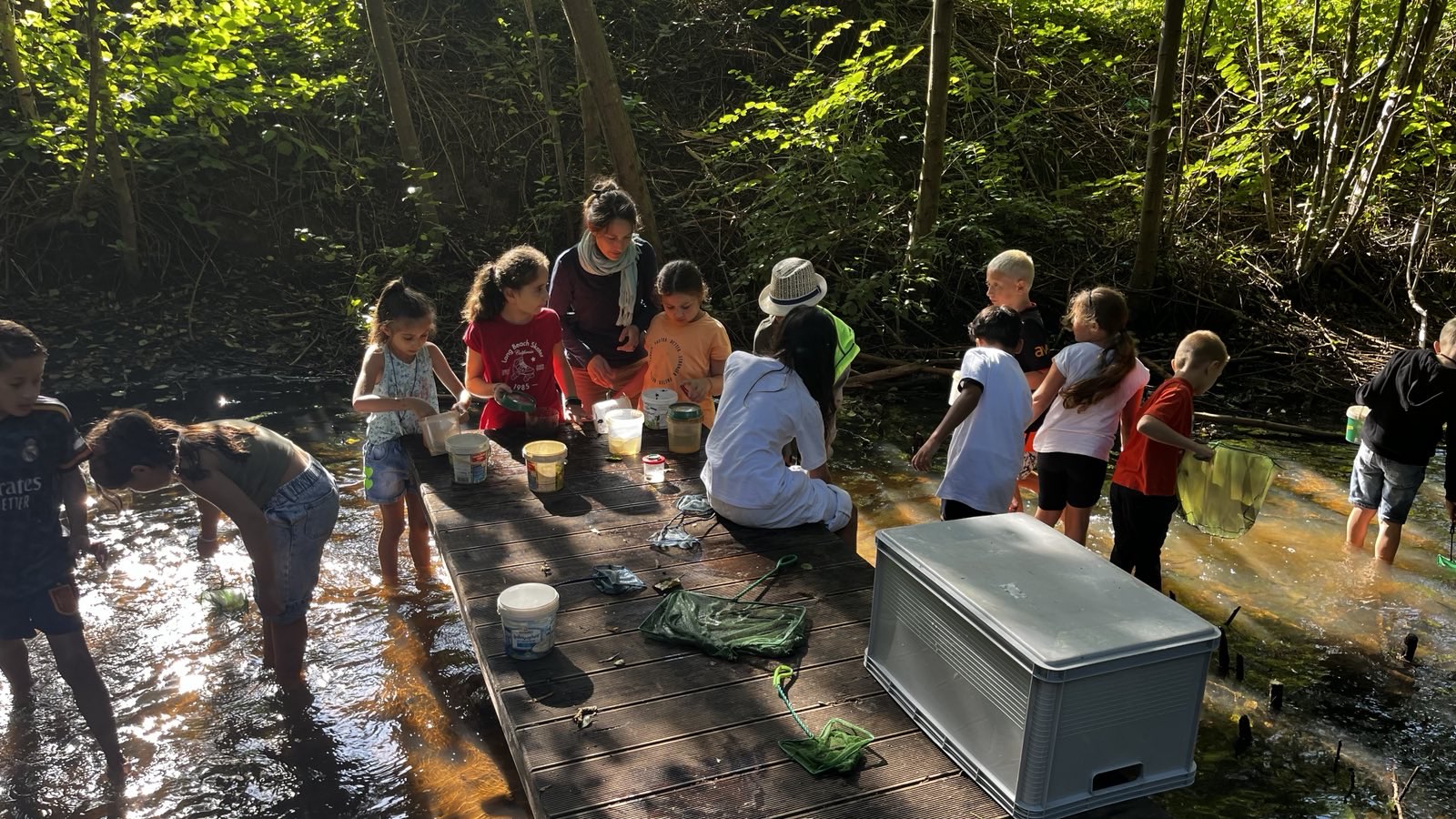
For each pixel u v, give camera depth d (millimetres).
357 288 8547
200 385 7195
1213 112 10352
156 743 3514
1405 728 3697
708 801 2373
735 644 3014
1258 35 9133
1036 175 10070
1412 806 3281
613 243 4719
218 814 3186
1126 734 2277
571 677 2893
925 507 5715
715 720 2697
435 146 9578
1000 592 2441
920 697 2670
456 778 3369
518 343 4621
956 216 8844
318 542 3686
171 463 3379
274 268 8734
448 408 7160
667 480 4410
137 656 4016
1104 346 4375
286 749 3508
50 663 3963
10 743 3484
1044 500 4602
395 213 9242
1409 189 10164
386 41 8352
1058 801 2248
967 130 10000
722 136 9906
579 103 9914
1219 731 3680
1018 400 4086
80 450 3359
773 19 10992
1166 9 7648
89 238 8305
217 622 4285
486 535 3818
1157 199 8289
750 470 3777
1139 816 2281
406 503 4742
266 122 9211
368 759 3469
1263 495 4117
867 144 8570
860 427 7043
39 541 3238
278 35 9695
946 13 7461
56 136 8258
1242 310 8930
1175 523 5480
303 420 6734
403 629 4316
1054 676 2111
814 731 2648
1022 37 10812
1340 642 4273
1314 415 7434
